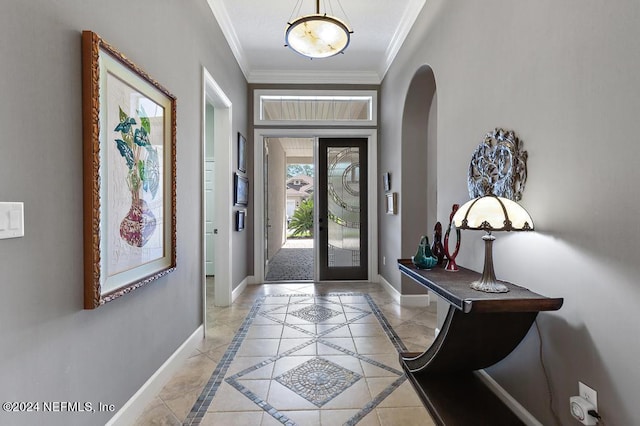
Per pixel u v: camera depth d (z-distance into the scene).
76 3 1.24
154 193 1.83
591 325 1.19
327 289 4.27
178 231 2.20
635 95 1.02
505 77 1.70
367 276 4.74
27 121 1.04
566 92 1.29
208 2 2.78
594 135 1.17
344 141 4.73
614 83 1.09
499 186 1.72
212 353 2.40
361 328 2.89
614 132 1.09
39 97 1.08
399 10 3.06
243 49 3.85
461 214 1.53
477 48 1.98
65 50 1.19
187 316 2.35
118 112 1.47
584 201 1.21
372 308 3.46
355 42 3.67
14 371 1.00
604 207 1.13
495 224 1.38
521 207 1.46
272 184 6.98
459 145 2.21
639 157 1.01
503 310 1.31
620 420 1.08
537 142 1.46
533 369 1.52
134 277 1.62
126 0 1.57
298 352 2.42
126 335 1.58
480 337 1.65
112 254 1.43
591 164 1.18
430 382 1.95
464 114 2.14
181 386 1.97
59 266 1.17
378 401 1.83
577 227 1.24
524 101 1.55
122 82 1.50
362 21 3.24
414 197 3.54
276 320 3.10
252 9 3.06
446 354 1.77
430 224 3.65
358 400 1.83
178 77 2.19
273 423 1.64
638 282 1.02
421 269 1.99
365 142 4.73
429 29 2.73
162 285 1.96
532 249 1.50
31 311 1.06
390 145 4.02
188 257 2.38
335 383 2.00
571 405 1.26
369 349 2.47
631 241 1.04
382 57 4.07
